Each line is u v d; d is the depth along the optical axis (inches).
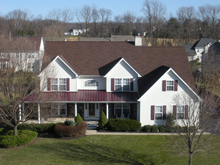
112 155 845.2
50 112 1258.0
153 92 1138.7
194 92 1094.4
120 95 1226.6
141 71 1291.8
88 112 1298.0
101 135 1053.2
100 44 1423.5
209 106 770.2
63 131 1005.8
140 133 1087.0
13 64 924.0
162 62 1339.8
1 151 859.4
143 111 1147.9
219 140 952.9
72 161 787.4
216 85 1472.7
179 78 1120.8
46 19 4795.8
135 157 832.9
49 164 759.7
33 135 986.7
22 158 801.6
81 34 4965.6
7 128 1099.9
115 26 5142.7
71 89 1241.4
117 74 1244.5
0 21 3705.7
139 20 5162.4
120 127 1098.7
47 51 1366.9
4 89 909.2
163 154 861.2
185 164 785.6
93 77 1279.5
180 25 4254.4
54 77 1168.8
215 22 4185.5
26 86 1007.0
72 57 1346.0
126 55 1370.6
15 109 948.6
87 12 5017.2
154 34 3885.3
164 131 1116.5
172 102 1138.0
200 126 709.9
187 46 3641.7
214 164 789.2
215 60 1870.1
